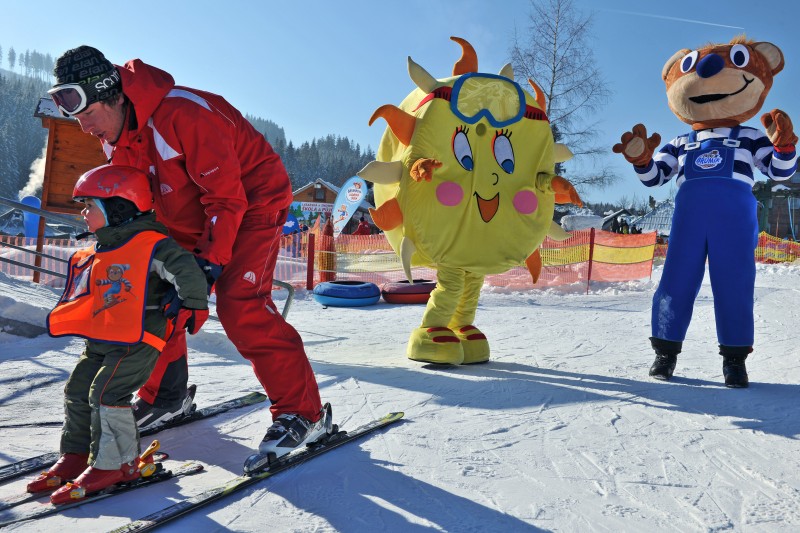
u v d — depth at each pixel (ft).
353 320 28.19
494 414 12.07
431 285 36.04
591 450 10.04
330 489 8.29
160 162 8.91
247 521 7.29
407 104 17.01
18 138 451.94
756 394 13.74
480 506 7.87
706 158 14.89
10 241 36.04
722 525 7.45
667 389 14.20
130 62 8.96
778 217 116.26
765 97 15.25
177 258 8.20
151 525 6.88
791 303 30.71
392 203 16.16
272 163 9.80
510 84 16.52
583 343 21.07
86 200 8.29
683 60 15.67
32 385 13.93
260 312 9.23
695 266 14.94
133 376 8.12
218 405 12.26
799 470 9.27
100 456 7.89
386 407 12.59
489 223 16.19
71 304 8.25
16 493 7.97
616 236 45.88
